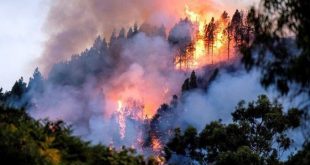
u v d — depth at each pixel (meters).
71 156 10.46
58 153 10.38
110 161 10.70
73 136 11.00
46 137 10.66
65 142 10.80
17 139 10.10
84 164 10.44
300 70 8.74
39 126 11.12
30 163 9.85
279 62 9.12
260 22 9.39
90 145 11.00
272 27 9.28
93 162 10.62
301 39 8.80
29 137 10.35
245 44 9.58
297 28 8.98
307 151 9.93
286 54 9.08
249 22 9.54
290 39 9.11
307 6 8.95
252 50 9.44
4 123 10.41
